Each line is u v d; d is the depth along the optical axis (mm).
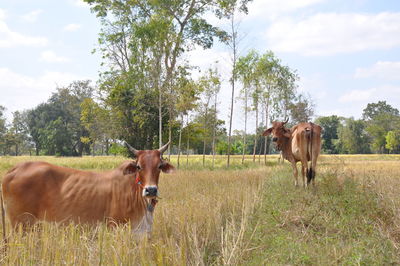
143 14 26500
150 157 5504
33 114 79938
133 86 27578
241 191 9516
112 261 4516
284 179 13898
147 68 23062
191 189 10883
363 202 7852
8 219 5504
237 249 5211
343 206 7895
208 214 6613
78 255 4531
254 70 28766
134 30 22953
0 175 15398
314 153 10898
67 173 5754
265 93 31656
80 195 5566
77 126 73250
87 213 5551
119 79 28906
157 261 4676
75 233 5078
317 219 7246
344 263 5051
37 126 76625
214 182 12555
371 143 94562
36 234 4988
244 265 5043
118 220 5590
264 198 9719
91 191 5621
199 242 5676
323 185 10258
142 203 5586
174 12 23953
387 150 94812
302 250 5582
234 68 24609
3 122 74875
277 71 31375
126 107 30531
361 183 10000
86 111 33562
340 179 10602
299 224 7090
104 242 4758
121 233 4938
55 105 77875
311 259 5242
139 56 25500
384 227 6227
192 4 24969
